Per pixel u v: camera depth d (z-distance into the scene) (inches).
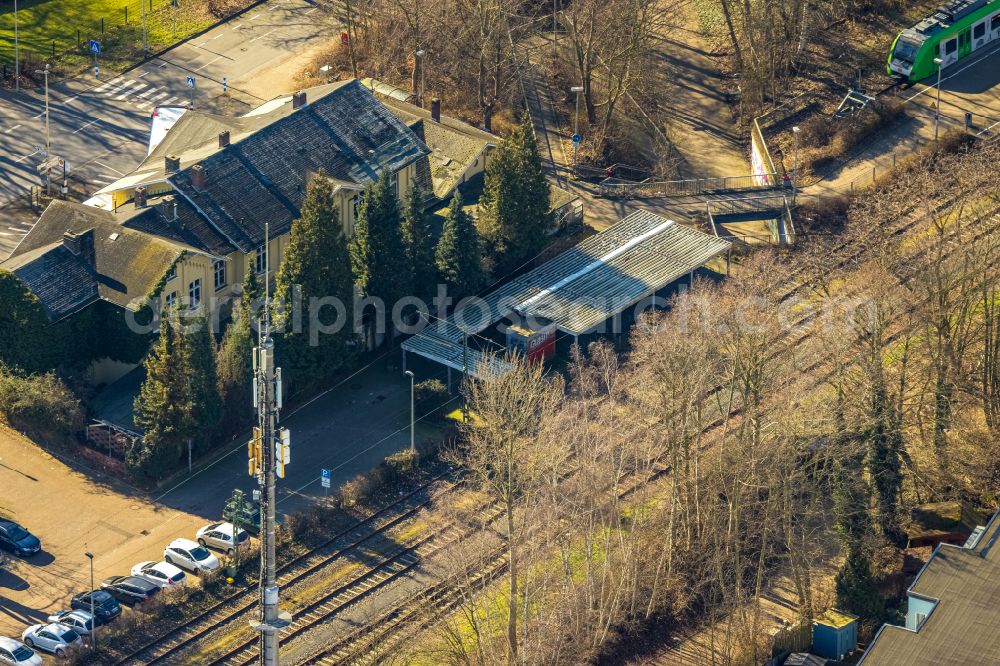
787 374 7480.3
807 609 7249.0
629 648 7313.0
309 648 7327.8
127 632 7391.7
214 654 7293.3
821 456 7578.7
